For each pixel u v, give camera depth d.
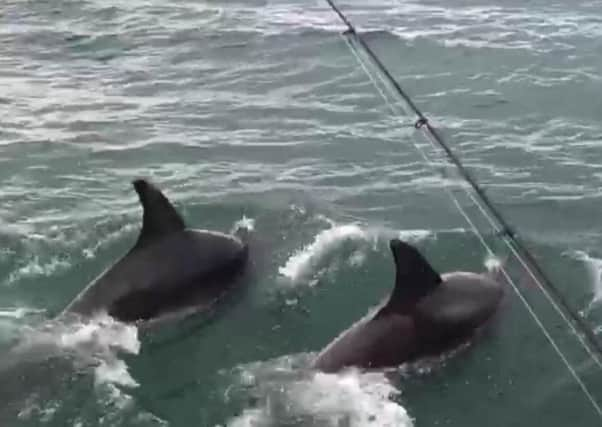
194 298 9.98
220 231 11.64
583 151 14.20
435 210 12.30
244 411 8.31
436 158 14.04
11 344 9.07
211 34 20.81
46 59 19.31
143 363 9.01
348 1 23.38
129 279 9.82
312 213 12.15
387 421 8.19
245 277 10.45
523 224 11.92
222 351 9.24
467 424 8.22
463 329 9.20
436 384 8.69
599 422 8.28
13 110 16.12
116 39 20.64
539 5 22.53
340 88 17.22
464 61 18.38
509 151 14.23
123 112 16.14
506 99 16.39
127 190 12.97
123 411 8.29
